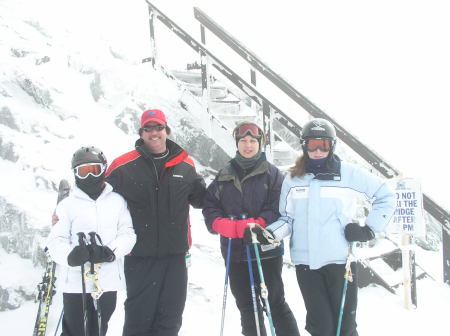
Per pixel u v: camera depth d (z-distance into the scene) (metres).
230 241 2.90
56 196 4.56
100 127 5.91
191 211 5.49
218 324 3.65
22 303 3.85
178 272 2.94
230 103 6.68
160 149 2.99
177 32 6.46
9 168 4.73
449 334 3.67
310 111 5.05
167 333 2.83
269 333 3.26
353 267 2.73
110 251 2.54
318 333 2.66
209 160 6.59
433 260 5.85
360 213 5.69
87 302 2.64
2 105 5.24
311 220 2.71
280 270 2.99
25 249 4.16
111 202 2.72
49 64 6.42
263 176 2.97
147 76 7.32
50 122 5.49
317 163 2.78
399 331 3.71
